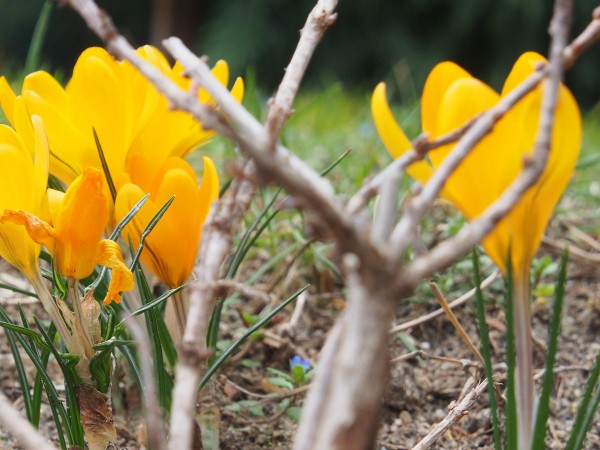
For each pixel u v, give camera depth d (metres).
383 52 4.05
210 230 0.54
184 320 0.61
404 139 0.55
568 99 0.54
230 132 0.50
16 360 0.61
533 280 0.76
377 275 0.50
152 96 0.61
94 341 0.58
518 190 0.51
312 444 0.51
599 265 0.83
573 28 3.88
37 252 0.57
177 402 0.52
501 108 0.52
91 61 0.60
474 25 3.97
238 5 4.05
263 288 0.75
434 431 0.60
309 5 4.00
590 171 1.22
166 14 4.43
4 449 0.64
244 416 0.67
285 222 0.88
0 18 4.42
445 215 0.90
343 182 0.99
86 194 0.56
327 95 1.38
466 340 0.64
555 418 0.68
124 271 0.57
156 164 0.62
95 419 0.58
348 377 0.50
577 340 0.73
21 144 0.58
